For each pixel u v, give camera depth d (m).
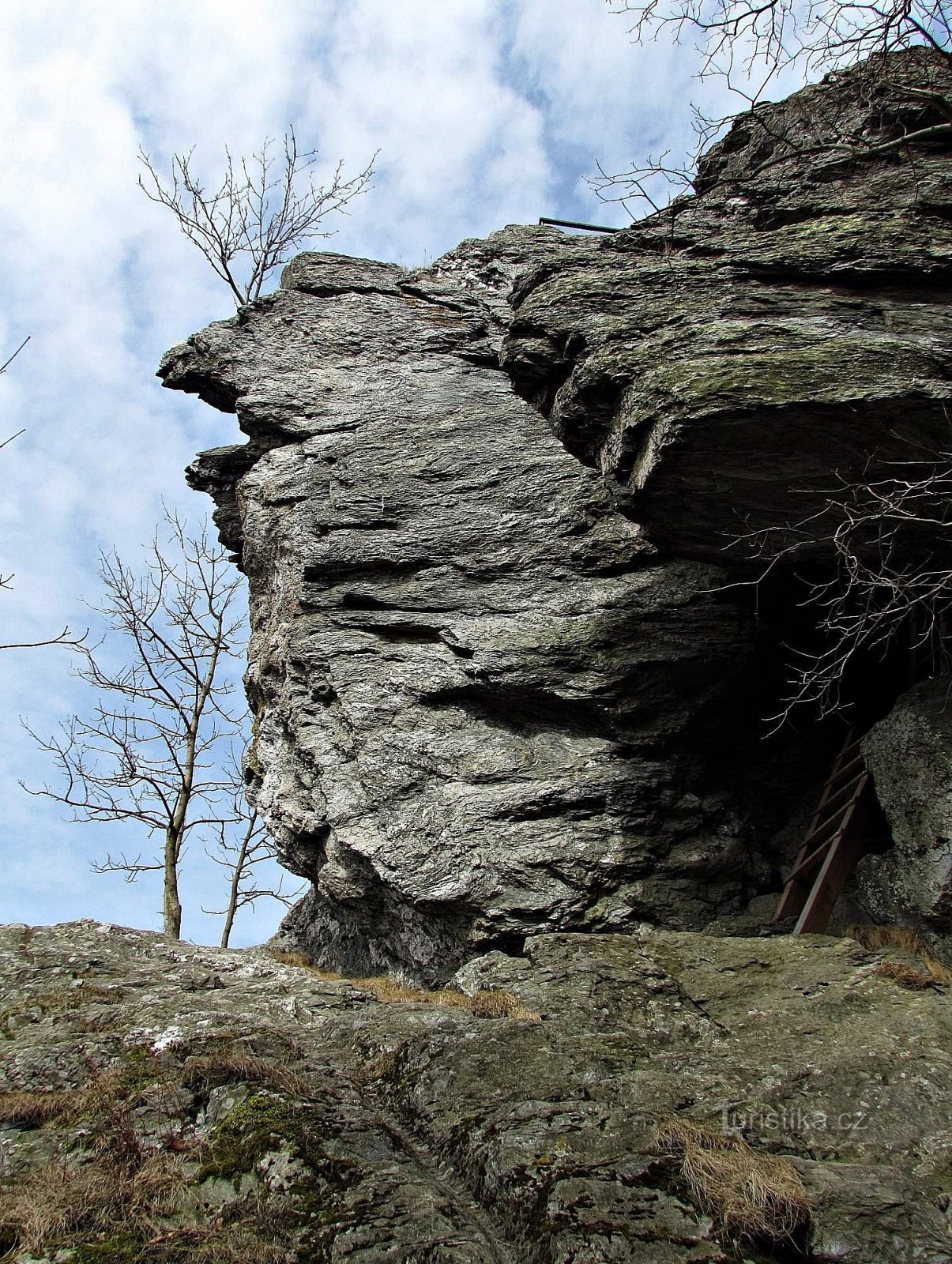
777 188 9.95
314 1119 5.92
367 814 10.87
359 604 12.23
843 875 9.62
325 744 11.63
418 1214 5.00
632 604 10.96
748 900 10.18
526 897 9.80
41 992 8.66
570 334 9.05
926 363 7.61
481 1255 4.68
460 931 10.20
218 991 8.81
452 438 12.99
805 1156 5.60
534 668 10.86
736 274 8.87
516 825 10.24
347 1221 4.93
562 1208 4.87
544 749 10.80
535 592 11.53
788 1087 6.23
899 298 8.38
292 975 9.50
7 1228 5.21
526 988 8.02
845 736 11.32
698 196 11.39
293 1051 7.14
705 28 8.75
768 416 7.77
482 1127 5.70
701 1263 4.55
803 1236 4.83
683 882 10.01
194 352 14.68
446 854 10.22
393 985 9.91
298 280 15.02
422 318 14.55
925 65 9.19
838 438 7.91
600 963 8.24
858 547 9.23
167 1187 5.49
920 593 9.54
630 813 10.21
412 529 12.32
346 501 12.69
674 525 9.55
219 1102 6.28
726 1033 7.27
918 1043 6.71
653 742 10.53
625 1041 7.00
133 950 9.95
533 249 15.42
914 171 9.30
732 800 10.80
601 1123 5.63
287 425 13.80
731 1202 4.86
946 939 8.62
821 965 8.23
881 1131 5.82
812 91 10.86
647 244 9.80
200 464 15.41
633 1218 4.82
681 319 8.69
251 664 14.05
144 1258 4.83
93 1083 6.77
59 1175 5.68
